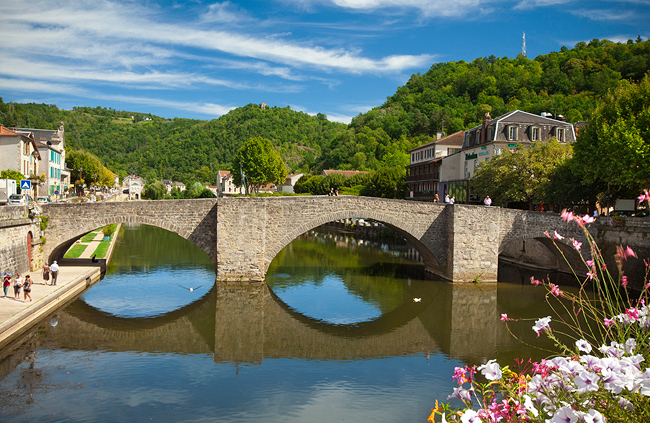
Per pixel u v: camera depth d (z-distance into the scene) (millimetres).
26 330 24281
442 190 65875
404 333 27047
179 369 20891
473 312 31125
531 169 43688
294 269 45469
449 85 140375
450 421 6945
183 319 28719
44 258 35125
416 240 40562
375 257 53938
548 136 55719
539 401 6066
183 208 36469
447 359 22703
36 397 17391
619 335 6828
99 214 35438
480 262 38969
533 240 47656
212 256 37000
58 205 35156
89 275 35906
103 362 21344
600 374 5656
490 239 38875
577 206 43812
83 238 61969
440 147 73938
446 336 26438
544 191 41375
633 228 34750
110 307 30344
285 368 21375
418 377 20328
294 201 37375
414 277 41656
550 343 24562
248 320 28953
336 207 38031
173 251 55844
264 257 36875
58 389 18156
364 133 138125
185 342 24797
